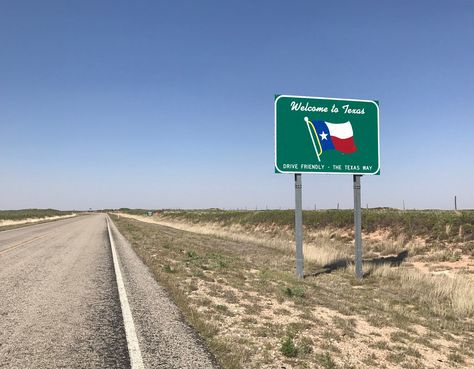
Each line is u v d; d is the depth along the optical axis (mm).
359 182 15680
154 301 9156
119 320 7586
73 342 6328
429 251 19562
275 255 21953
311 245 23984
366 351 6715
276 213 40375
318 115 15422
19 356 5719
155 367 5359
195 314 7961
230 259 18438
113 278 12203
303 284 13031
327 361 5848
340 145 15547
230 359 5660
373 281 14578
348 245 24797
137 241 26344
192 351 5969
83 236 31062
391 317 9312
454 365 6531
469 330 8961
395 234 23859
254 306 9203
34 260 16359
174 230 44344
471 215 21969
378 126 15898
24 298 9398
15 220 72125
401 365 6211
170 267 14477
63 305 8750
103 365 5410
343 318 8797
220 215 56219
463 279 13375
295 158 15141
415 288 12891
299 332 7371
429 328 8727
